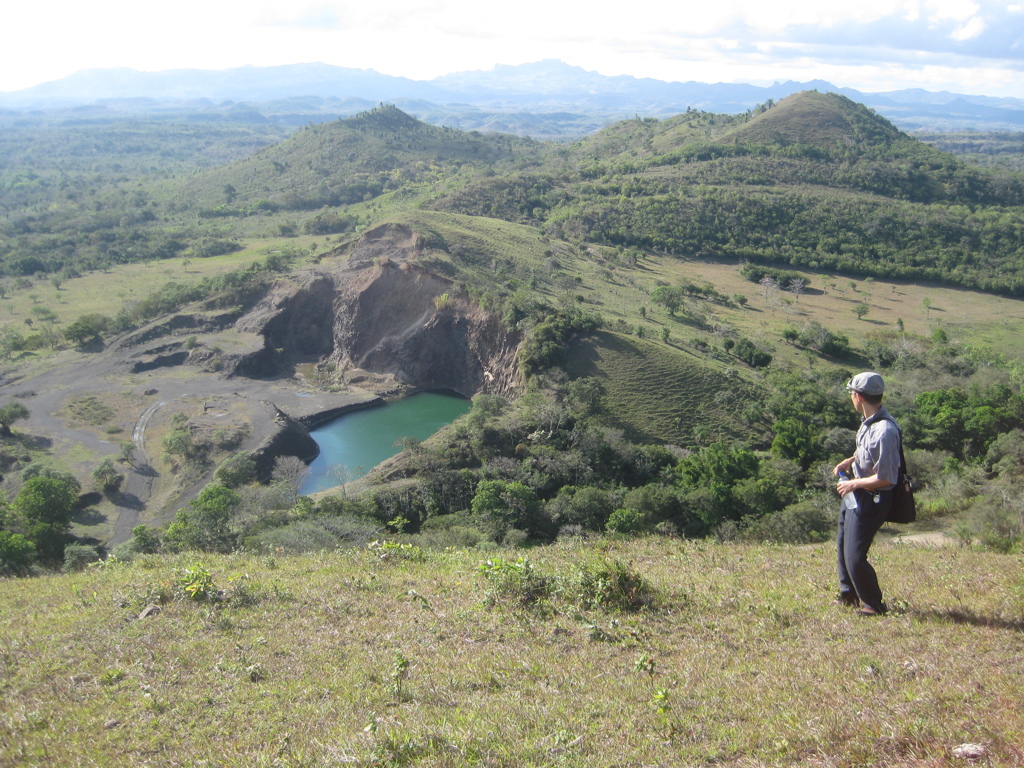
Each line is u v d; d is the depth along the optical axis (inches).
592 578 402.9
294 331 4052.7
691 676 282.5
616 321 3417.8
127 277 5191.9
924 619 317.7
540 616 382.9
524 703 270.1
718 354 3223.4
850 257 4982.8
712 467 2060.8
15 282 5034.5
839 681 258.7
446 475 2233.0
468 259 4138.8
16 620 454.3
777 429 2429.9
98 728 282.5
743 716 240.5
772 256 5068.9
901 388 2851.9
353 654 348.8
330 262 4434.1
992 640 281.3
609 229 5349.4
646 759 216.7
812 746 211.9
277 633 387.5
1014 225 5054.1
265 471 2669.8
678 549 557.3
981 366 3097.9
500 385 3346.5
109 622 421.4
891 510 319.0
